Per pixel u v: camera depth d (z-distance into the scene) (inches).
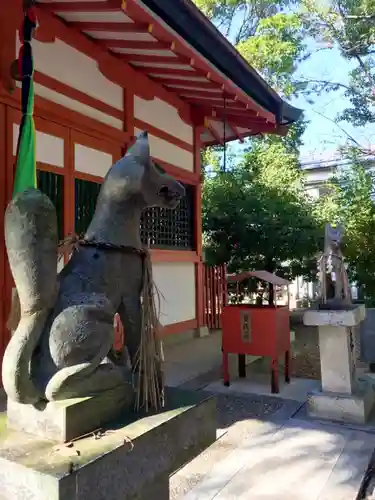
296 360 262.4
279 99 286.2
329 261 165.3
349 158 510.0
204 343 311.1
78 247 68.9
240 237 412.5
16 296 66.4
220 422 157.1
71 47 219.1
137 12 167.0
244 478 115.7
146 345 70.7
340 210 419.2
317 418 159.2
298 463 124.0
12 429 61.6
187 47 195.6
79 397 60.5
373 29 482.6
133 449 57.6
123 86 256.5
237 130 353.1
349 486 111.0
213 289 386.9
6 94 178.7
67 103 216.7
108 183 70.6
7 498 51.4
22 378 57.3
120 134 249.9
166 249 309.3
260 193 429.7
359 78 531.2
